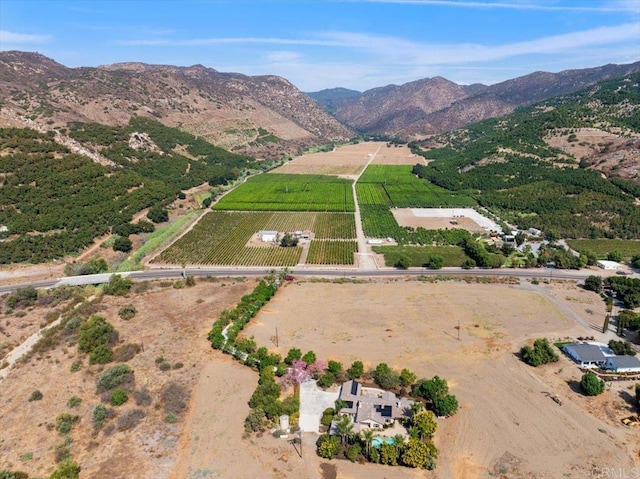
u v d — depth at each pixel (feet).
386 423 296.51
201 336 417.08
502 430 293.02
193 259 627.87
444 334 414.82
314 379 347.97
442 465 265.75
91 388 340.18
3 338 421.59
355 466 267.18
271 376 337.72
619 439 284.82
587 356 364.58
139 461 270.67
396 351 386.93
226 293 514.27
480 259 594.65
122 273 579.07
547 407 314.96
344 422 280.31
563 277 558.56
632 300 465.88
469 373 354.54
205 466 267.18
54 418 307.58
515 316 450.30
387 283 536.83
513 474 258.98
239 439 288.71
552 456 271.49
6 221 634.43
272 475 260.83
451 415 306.14
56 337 411.95
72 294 513.45
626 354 374.43
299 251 654.53
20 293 491.72
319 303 481.46
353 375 345.51
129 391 334.85
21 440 287.89
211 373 359.25
